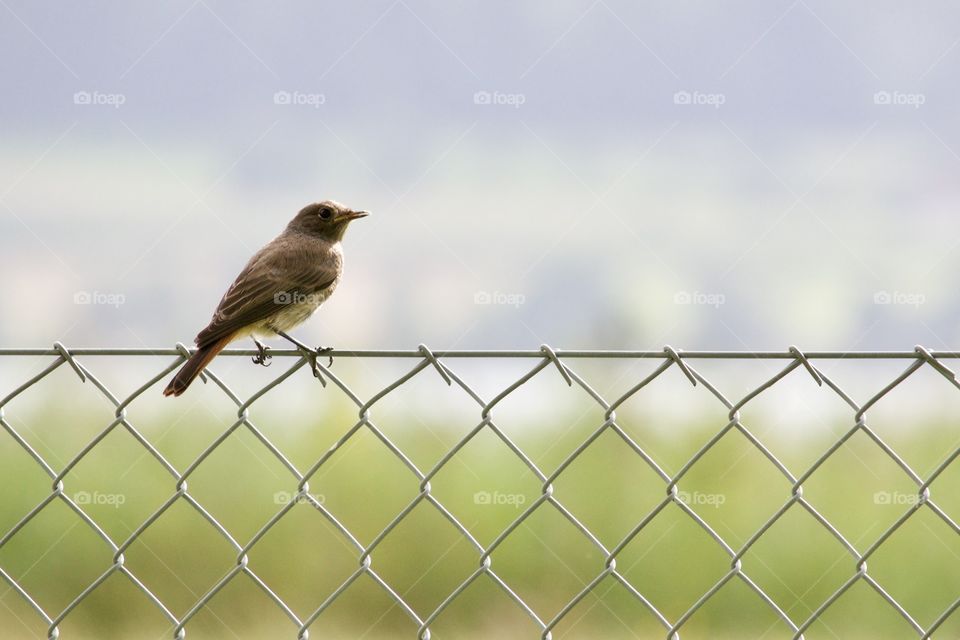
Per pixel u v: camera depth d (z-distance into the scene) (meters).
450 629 8.48
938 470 4.44
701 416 9.16
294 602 8.48
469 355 4.60
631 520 8.58
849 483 8.84
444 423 9.26
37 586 8.38
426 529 8.62
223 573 8.54
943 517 4.43
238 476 8.84
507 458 9.01
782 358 4.56
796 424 9.38
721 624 8.34
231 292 7.44
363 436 9.15
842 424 9.35
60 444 8.83
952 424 9.20
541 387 9.53
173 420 9.16
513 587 8.49
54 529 8.48
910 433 9.23
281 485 8.82
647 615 8.38
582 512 8.64
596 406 9.20
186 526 8.58
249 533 8.55
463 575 8.54
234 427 4.56
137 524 8.54
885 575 8.34
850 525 8.49
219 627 8.45
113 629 8.43
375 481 8.81
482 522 8.61
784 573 8.34
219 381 4.58
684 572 8.39
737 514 8.51
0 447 8.84
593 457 8.91
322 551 8.58
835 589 8.31
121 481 8.69
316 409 9.23
